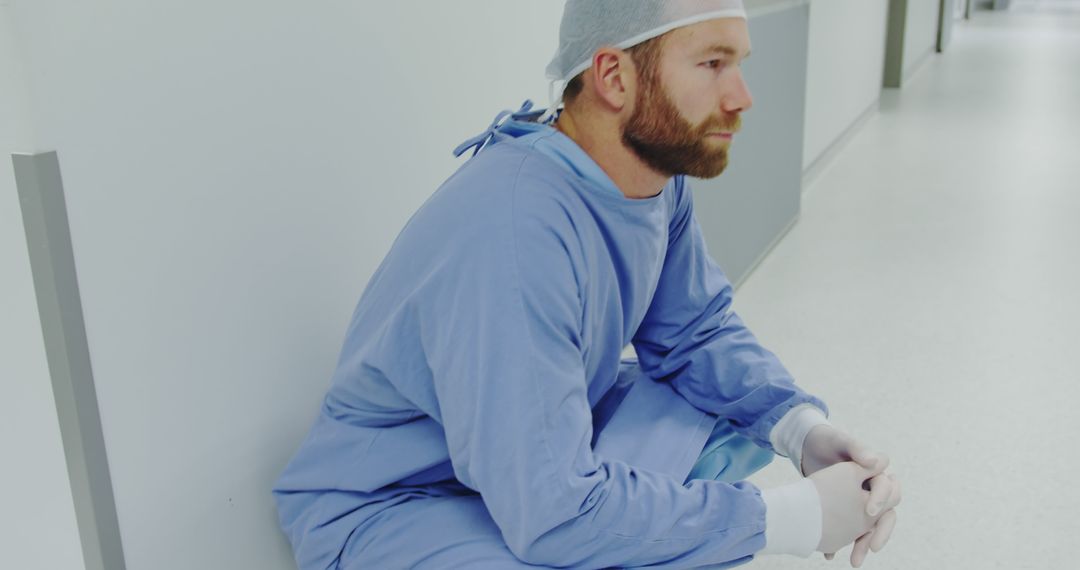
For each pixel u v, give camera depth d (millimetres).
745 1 2225
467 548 901
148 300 880
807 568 1401
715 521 900
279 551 1079
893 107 5105
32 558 917
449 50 1287
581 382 880
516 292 839
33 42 756
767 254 2748
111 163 830
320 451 989
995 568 1388
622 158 941
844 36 3914
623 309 1039
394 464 966
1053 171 3650
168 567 941
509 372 832
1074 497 1552
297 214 1044
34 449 869
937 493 1575
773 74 2539
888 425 1792
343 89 1092
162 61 864
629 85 900
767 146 2588
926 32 6691
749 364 1137
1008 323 2246
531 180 890
